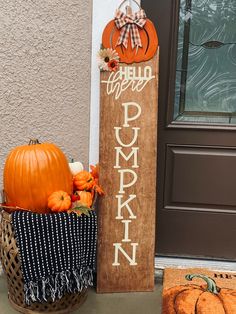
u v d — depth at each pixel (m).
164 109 2.48
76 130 2.39
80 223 1.91
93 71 2.35
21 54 2.23
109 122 2.18
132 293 2.31
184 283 2.33
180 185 2.56
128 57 2.13
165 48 2.41
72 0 2.22
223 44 2.42
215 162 2.51
